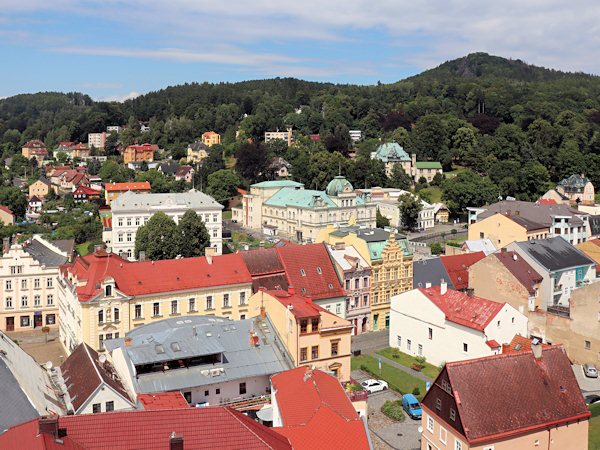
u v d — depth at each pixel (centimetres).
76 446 4266
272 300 8138
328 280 10938
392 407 8044
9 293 12088
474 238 16088
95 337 9019
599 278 12562
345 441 5288
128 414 4634
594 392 8706
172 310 9681
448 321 9519
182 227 16675
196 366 7106
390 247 11875
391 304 10762
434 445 6494
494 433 5984
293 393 6109
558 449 6369
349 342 7906
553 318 10119
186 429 4662
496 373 6375
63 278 10606
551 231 16100
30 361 6594
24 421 4862
